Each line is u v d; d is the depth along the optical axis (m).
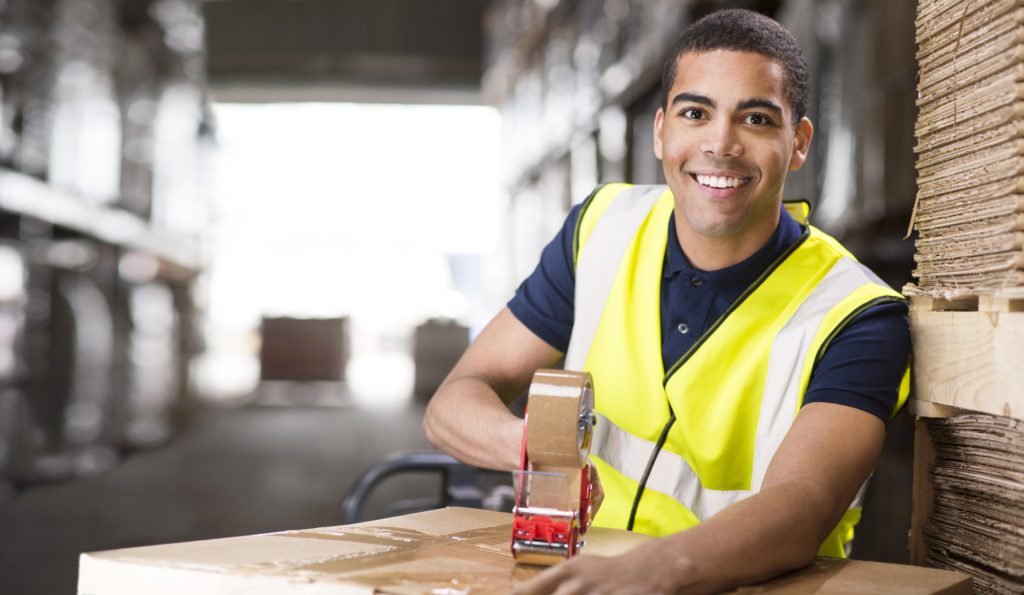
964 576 1.11
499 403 1.54
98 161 9.12
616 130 9.83
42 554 4.86
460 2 19.73
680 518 1.52
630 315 1.60
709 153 1.40
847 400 1.33
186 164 12.83
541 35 14.01
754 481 1.47
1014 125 1.13
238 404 14.34
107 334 8.54
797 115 1.44
